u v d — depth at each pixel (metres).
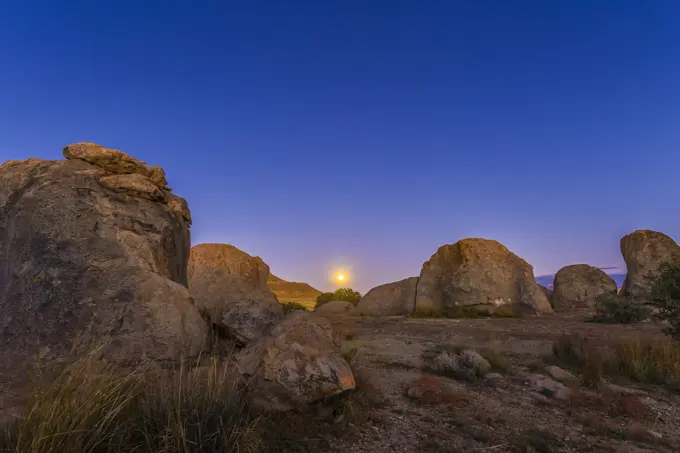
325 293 38.84
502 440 5.58
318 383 5.66
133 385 5.09
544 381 8.34
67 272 7.11
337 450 5.01
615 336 13.98
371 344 11.87
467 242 26.95
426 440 5.46
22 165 8.38
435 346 11.94
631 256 24.94
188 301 7.63
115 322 6.83
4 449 3.79
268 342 6.19
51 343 6.48
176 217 9.57
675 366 8.95
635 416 6.77
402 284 28.11
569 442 5.68
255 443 4.55
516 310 23.75
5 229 7.84
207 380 5.21
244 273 17.97
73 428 3.96
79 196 7.88
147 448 4.20
